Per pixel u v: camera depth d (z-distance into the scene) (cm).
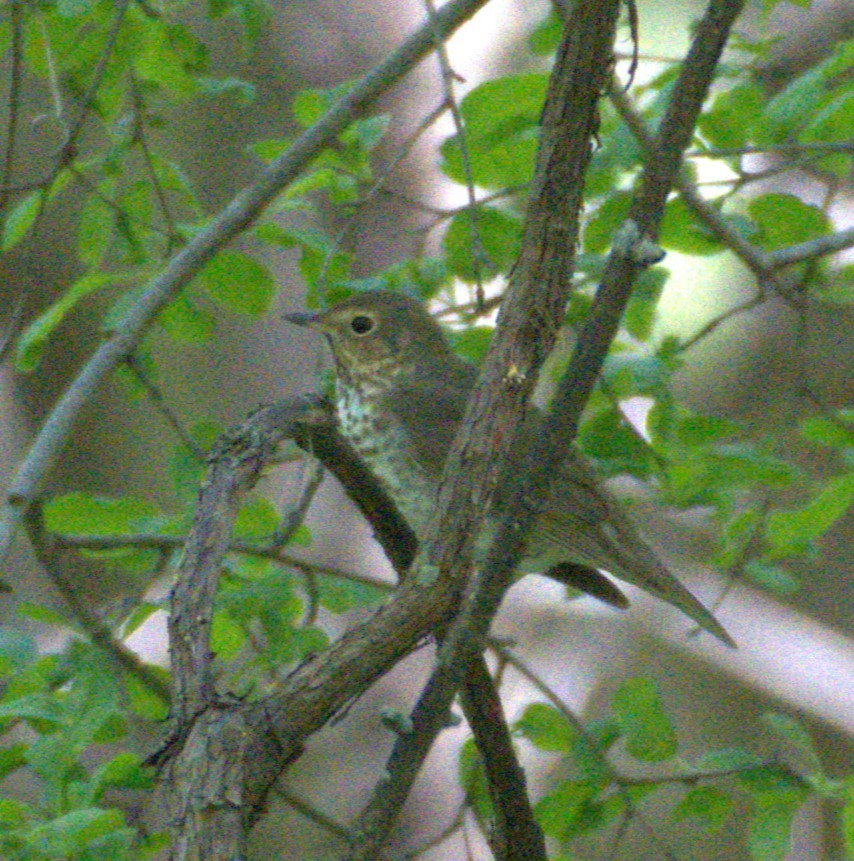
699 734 1393
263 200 963
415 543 701
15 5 897
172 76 1053
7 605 1244
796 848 1349
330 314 1009
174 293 943
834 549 1443
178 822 468
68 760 829
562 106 521
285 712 485
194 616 534
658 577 940
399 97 1349
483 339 1023
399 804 521
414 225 1313
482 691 610
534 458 534
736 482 965
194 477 959
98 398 1352
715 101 1047
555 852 1077
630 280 531
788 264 991
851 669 1385
